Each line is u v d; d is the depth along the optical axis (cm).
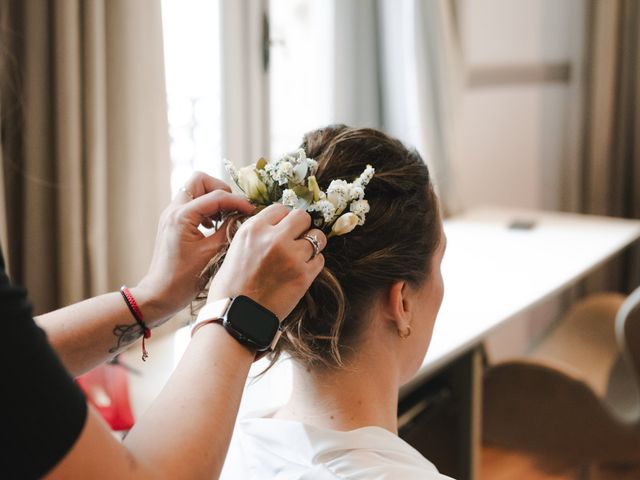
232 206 100
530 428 211
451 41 288
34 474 62
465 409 197
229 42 229
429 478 93
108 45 174
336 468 94
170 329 189
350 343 99
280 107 268
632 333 197
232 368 77
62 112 166
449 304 203
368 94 281
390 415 104
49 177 171
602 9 346
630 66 358
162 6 198
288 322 95
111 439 67
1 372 60
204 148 231
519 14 341
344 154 100
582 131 361
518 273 228
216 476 73
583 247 257
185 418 72
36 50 165
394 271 98
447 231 279
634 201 366
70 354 100
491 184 345
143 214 183
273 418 106
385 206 99
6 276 65
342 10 264
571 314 259
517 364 205
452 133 292
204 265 100
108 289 184
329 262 97
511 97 346
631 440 204
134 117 178
